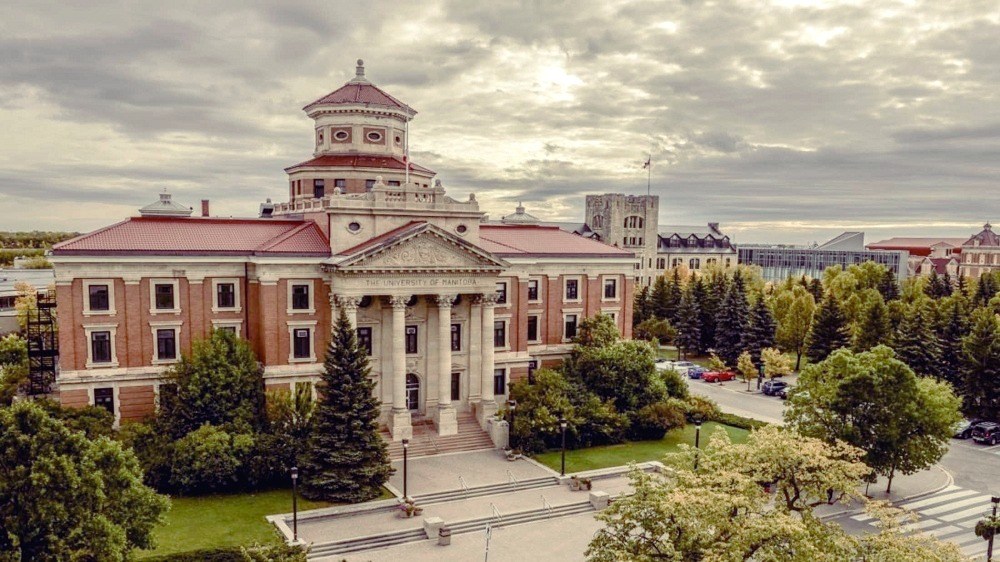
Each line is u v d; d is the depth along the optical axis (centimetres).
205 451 4584
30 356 6081
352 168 6750
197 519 4297
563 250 7056
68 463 2848
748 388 8650
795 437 3184
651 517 2780
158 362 5428
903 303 9931
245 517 4353
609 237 16488
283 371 5569
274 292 5525
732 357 9731
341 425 4703
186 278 5481
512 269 6656
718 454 3109
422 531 4284
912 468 4891
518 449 5641
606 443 6059
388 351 5928
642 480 2919
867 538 2709
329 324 5738
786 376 9431
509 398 6153
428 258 5741
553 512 4650
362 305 5834
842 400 4800
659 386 6362
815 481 3028
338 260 5472
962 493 5125
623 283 7375
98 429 4716
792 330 9931
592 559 2880
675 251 17338
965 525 4538
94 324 5212
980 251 17675
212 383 4991
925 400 4784
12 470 2850
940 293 12062
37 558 2794
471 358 6222
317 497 4659
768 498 2838
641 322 11369
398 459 5475
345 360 4794
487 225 7394
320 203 6216
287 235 5841
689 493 2662
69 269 5122
